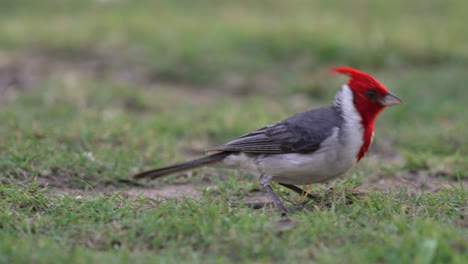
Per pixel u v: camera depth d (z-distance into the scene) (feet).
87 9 93.25
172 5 97.60
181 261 20.42
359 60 64.39
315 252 21.03
